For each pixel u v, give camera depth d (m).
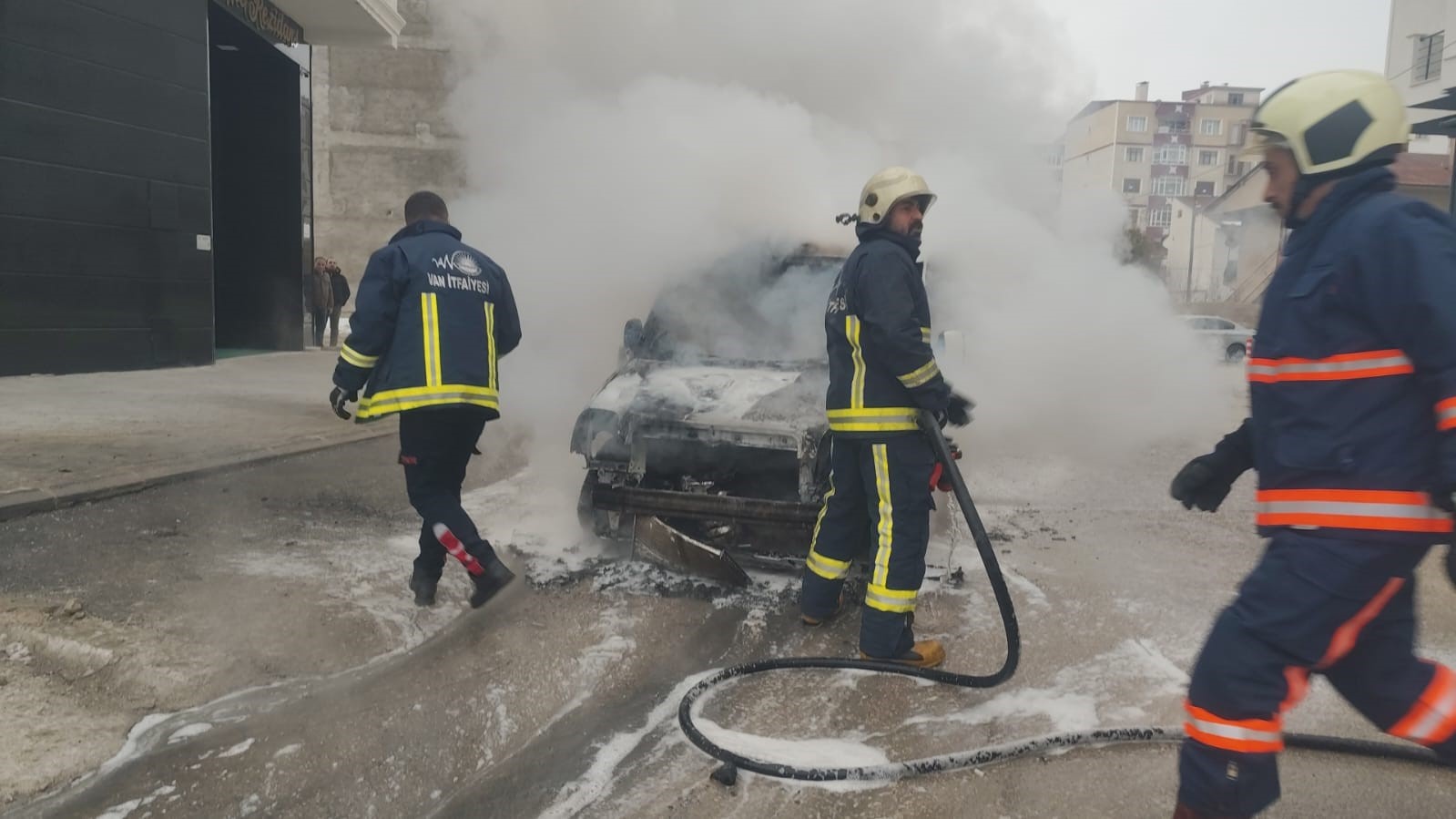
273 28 15.04
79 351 11.51
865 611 3.71
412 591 4.34
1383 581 1.98
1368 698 2.18
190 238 13.02
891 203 3.68
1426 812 2.71
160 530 5.02
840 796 2.76
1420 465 1.94
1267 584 2.06
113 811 2.57
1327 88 2.08
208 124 13.24
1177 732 3.10
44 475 5.66
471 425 4.07
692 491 4.84
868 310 3.55
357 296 3.88
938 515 5.61
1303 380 2.03
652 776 2.87
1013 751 2.99
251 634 3.73
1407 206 1.94
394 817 2.62
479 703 3.30
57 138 11.05
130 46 11.88
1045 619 4.29
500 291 4.24
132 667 3.34
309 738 3.00
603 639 3.91
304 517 5.53
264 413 9.08
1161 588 4.80
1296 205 2.16
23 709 3.00
